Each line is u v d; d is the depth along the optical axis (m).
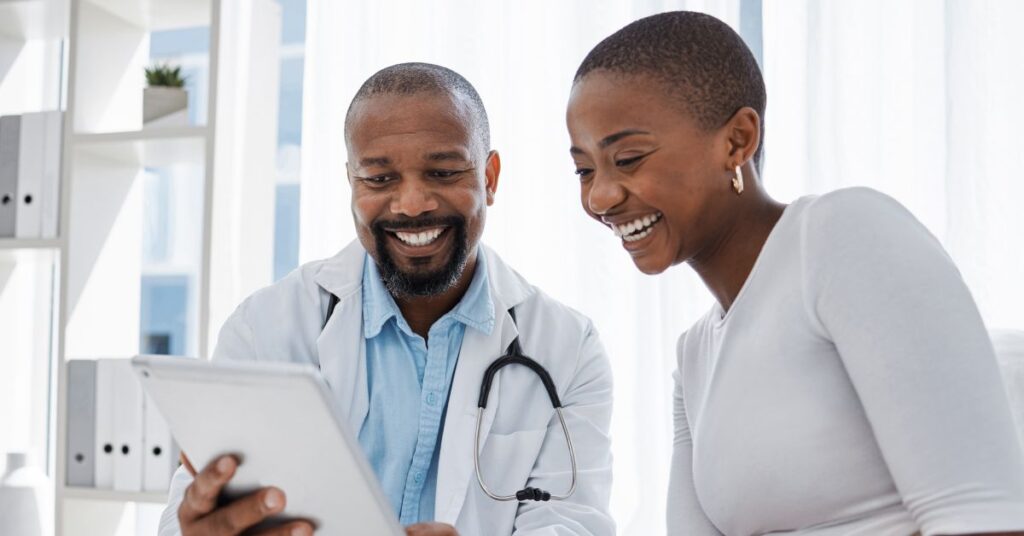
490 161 1.46
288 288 1.45
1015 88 1.71
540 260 1.93
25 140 1.99
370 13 2.06
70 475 1.90
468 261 1.39
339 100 2.07
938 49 1.76
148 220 2.54
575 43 1.93
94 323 2.00
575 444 1.41
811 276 0.74
